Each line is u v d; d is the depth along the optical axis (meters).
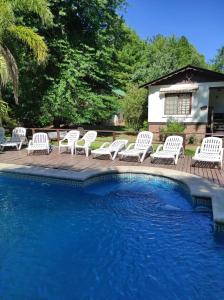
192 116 15.45
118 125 27.64
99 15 16.73
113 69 19.59
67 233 4.98
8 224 5.32
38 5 11.28
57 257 4.23
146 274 3.83
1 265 4.02
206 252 4.35
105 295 3.42
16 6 11.25
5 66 10.45
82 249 4.46
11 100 16.59
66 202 6.45
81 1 15.66
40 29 15.22
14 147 12.34
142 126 18.70
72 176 7.32
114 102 18.70
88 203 6.38
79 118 16.80
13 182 7.93
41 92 16.47
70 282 3.67
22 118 17.11
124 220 5.49
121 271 3.88
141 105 18.38
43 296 3.40
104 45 17.31
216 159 7.97
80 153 11.02
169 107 15.96
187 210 5.91
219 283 3.63
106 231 5.05
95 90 18.72
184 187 6.79
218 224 4.69
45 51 11.95
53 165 8.74
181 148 9.52
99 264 4.05
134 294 3.44
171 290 3.50
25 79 15.72
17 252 4.37
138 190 7.23
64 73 15.59
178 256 4.25
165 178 7.50
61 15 15.27
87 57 16.36
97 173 7.65
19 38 11.55
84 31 17.27
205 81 14.96
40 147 10.66
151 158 9.45
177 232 4.98
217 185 6.44
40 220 5.50
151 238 4.79
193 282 3.65
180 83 15.54
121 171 7.98
